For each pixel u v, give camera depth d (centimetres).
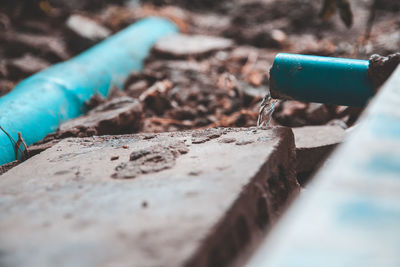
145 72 86
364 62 59
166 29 116
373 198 41
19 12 129
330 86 59
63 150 59
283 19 128
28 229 49
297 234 38
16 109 69
